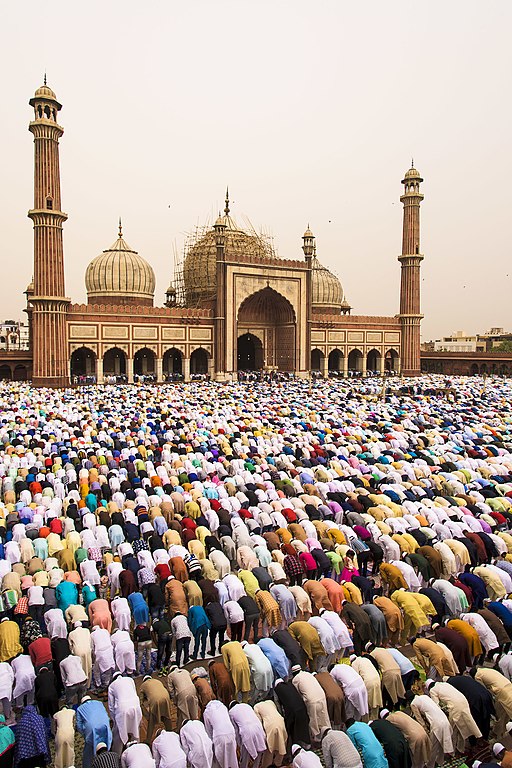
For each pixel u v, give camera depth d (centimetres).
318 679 466
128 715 435
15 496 925
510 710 455
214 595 609
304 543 736
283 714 463
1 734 410
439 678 504
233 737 409
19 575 626
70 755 418
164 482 1010
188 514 848
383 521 818
